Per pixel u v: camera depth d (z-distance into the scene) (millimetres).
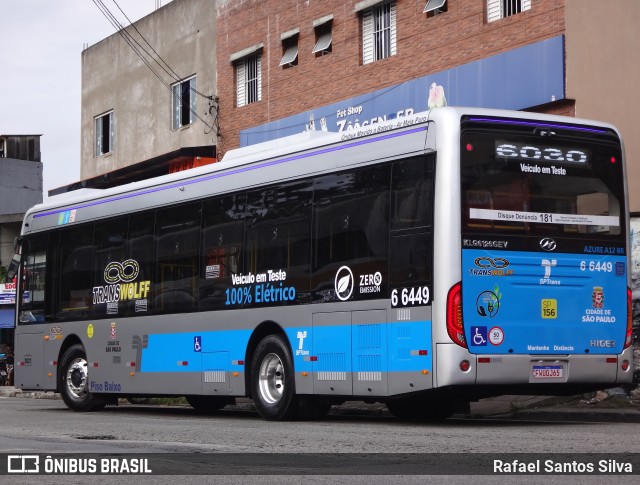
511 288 12445
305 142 14609
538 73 20109
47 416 16969
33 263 20500
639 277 17266
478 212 12344
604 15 19031
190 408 20688
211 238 16078
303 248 14305
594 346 12930
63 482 7914
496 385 12352
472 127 12461
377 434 11664
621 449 9617
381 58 24953
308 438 11211
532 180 12711
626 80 18578
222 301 15703
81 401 18984
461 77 21922
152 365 17141
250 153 15930
